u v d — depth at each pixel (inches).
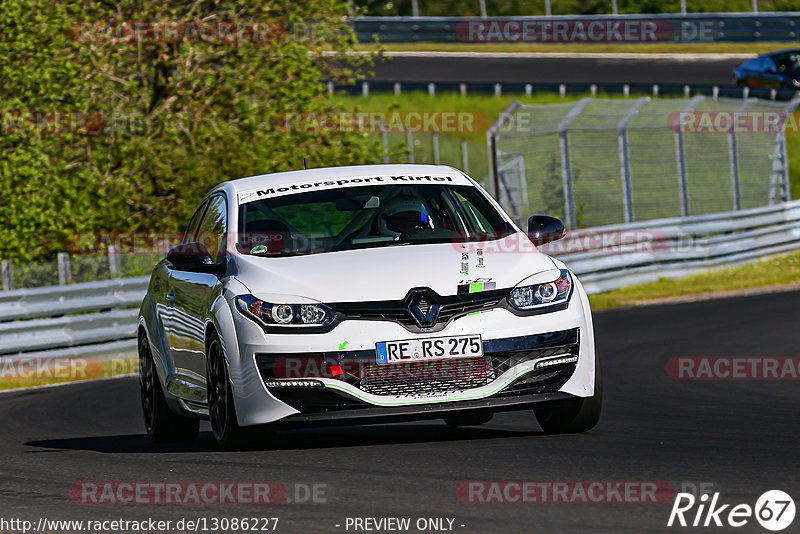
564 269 999.6
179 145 3157.0
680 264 3412.9
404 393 923.4
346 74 3371.1
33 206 2711.6
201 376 1048.2
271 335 928.9
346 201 1091.9
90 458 1024.9
